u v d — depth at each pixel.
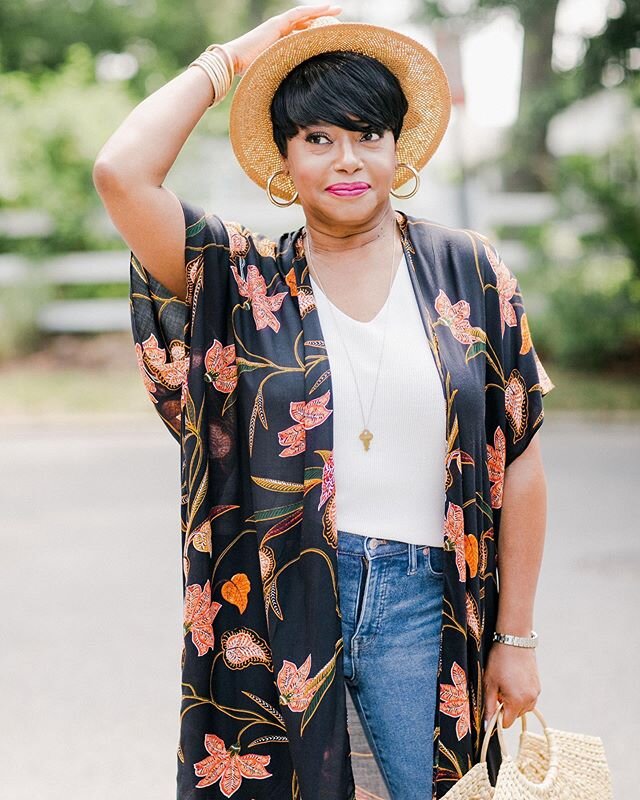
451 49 8.76
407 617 2.16
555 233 12.86
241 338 2.20
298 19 2.33
